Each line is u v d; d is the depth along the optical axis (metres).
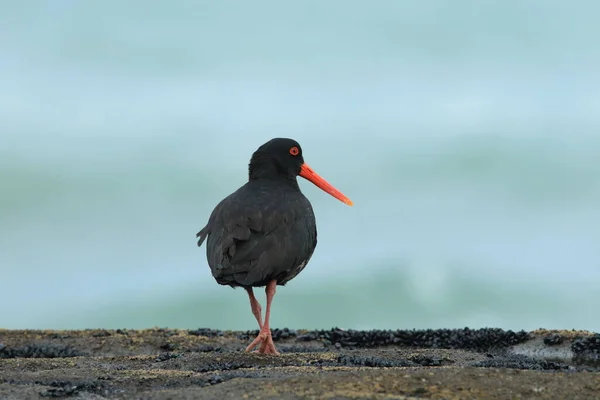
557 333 15.11
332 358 12.45
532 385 9.37
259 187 13.60
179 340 15.49
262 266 12.27
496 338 15.13
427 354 13.16
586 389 9.28
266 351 13.08
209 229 13.18
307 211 13.39
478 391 9.16
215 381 10.18
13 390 9.88
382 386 9.23
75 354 14.79
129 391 9.85
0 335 15.98
